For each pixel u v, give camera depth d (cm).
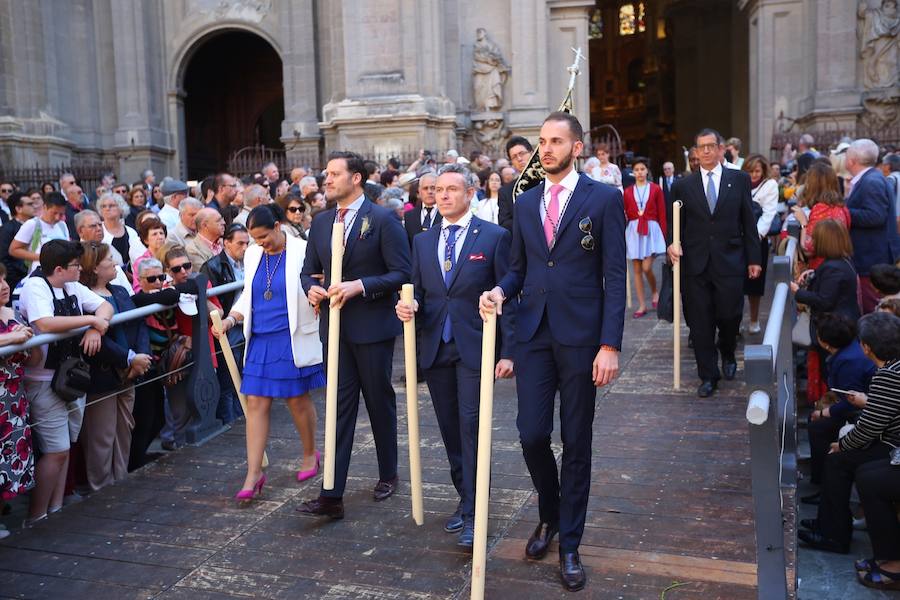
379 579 391
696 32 3166
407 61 1923
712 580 376
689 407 635
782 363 514
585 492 374
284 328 491
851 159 746
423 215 727
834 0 1972
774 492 306
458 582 384
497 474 515
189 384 606
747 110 2575
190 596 385
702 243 644
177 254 626
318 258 468
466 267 419
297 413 513
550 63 2170
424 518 456
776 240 1248
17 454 474
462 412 421
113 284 585
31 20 2141
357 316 453
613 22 4078
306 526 453
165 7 2328
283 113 2872
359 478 521
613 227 361
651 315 1012
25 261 843
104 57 2303
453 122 1964
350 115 1925
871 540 498
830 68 1984
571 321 362
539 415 371
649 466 518
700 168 652
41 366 509
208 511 480
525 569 392
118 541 444
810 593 495
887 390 498
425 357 433
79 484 588
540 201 375
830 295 668
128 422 590
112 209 786
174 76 2333
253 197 795
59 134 2192
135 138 2267
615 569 389
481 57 2105
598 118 4166
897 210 875
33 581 403
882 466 491
